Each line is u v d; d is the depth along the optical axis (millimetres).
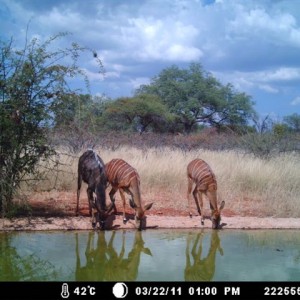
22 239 4273
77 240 4305
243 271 3533
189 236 4609
